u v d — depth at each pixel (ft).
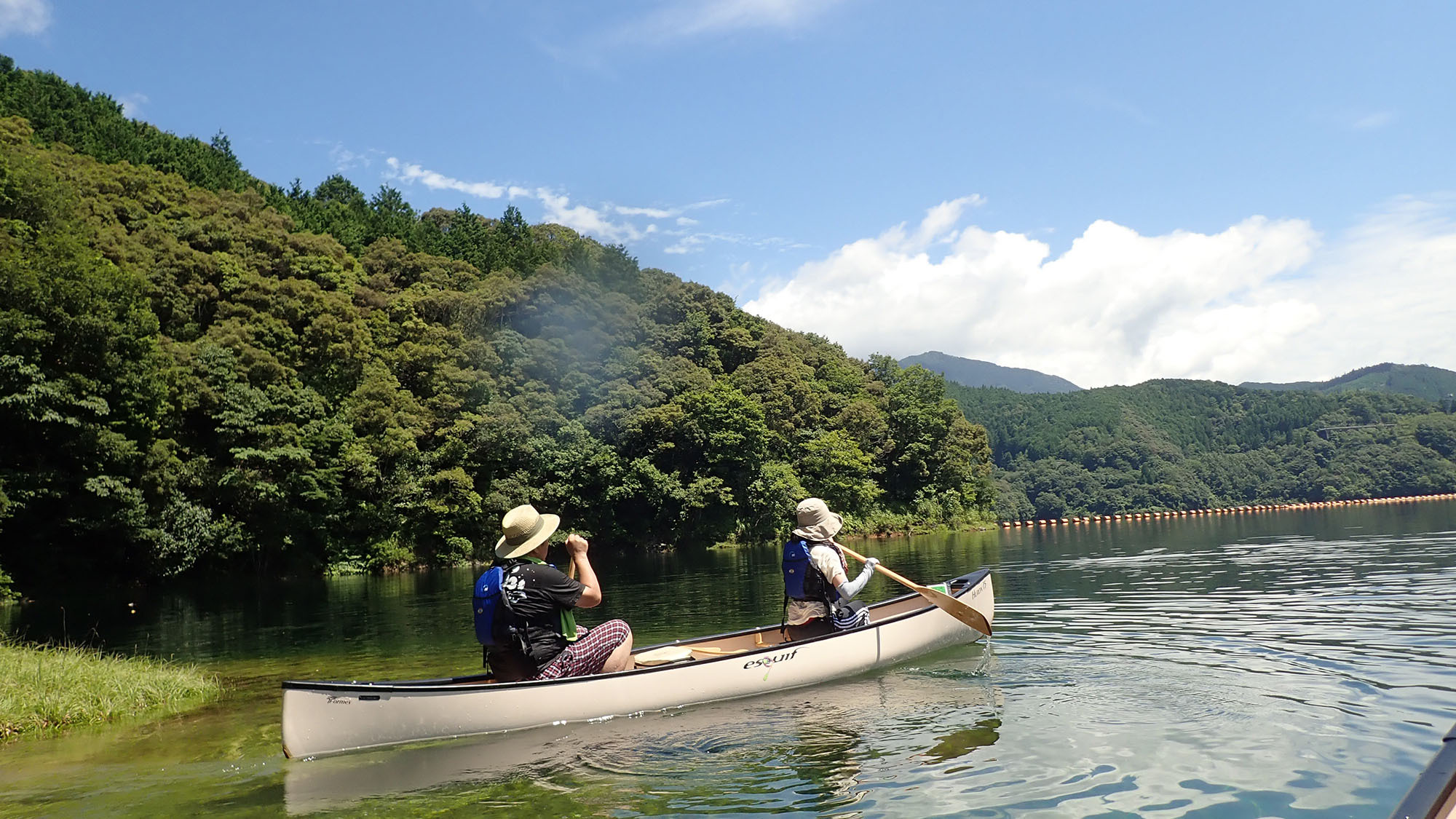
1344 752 15.51
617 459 147.84
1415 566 49.83
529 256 235.61
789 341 237.86
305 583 98.53
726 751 17.48
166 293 123.13
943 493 209.56
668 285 206.69
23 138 152.25
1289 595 38.70
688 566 100.42
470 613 54.54
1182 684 21.16
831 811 13.69
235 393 108.68
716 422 162.09
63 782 17.19
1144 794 13.79
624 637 21.98
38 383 78.13
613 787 15.47
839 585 24.93
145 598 80.07
